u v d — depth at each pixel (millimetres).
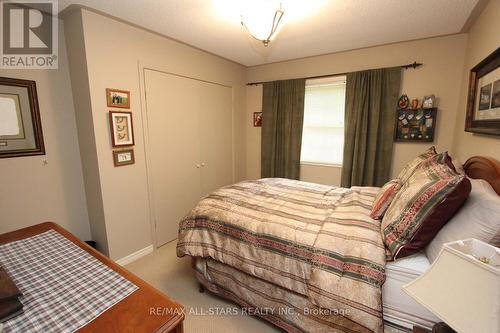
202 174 3412
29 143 2127
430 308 788
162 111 2762
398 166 3008
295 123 3549
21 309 730
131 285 863
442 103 2695
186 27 2396
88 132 2252
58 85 2254
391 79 2846
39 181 2213
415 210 1244
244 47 3000
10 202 2068
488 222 994
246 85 4062
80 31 2059
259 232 1590
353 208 1771
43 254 1069
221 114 3619
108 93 2240
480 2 1877
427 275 833
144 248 2727
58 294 812
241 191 2348
